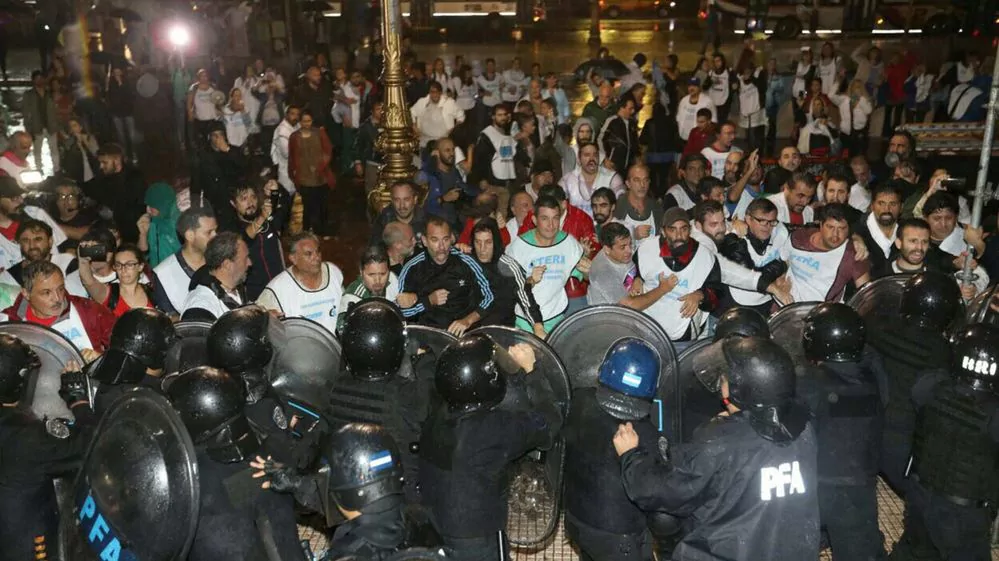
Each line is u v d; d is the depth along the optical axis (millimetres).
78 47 20562
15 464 3998
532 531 4930
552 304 6488
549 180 9078
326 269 5941
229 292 5578
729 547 3504
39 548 4125
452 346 3822
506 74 18922
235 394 3545
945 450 4168
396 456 3225
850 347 4156
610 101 13750
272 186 7383
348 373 4137
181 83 16750
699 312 6152
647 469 3594
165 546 3393
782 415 3514
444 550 3424
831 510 4156
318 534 5402
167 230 7723
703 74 18625
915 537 4461
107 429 3627
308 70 15898
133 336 4121
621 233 6227
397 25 8703
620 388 3795
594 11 29938
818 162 12828
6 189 7359
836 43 28094
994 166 9922
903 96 18422
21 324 4867
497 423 3764
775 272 5852
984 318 4863
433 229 5684
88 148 12305
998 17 27703
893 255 6234
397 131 8906
